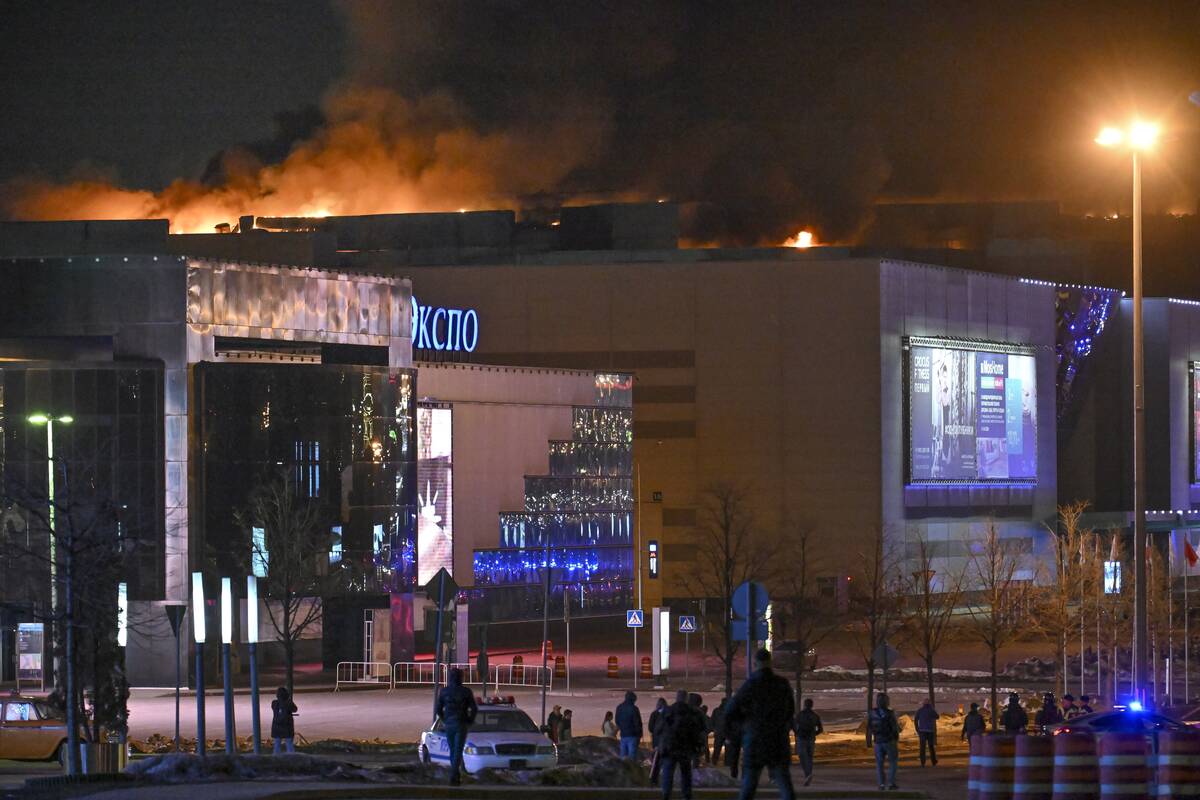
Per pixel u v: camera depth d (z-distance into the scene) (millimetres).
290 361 101125
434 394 108750
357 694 85125
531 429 116062
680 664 100688
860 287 135000
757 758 25984
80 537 49375
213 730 67062
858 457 134625
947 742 66188
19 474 87438
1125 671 97250
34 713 51531
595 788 35062
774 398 136750
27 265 92000
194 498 89688
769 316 137125
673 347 139125
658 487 138875
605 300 140375
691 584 136375
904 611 120250
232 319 92438
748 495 136500
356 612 95750
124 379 89438
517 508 114500
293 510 90625
